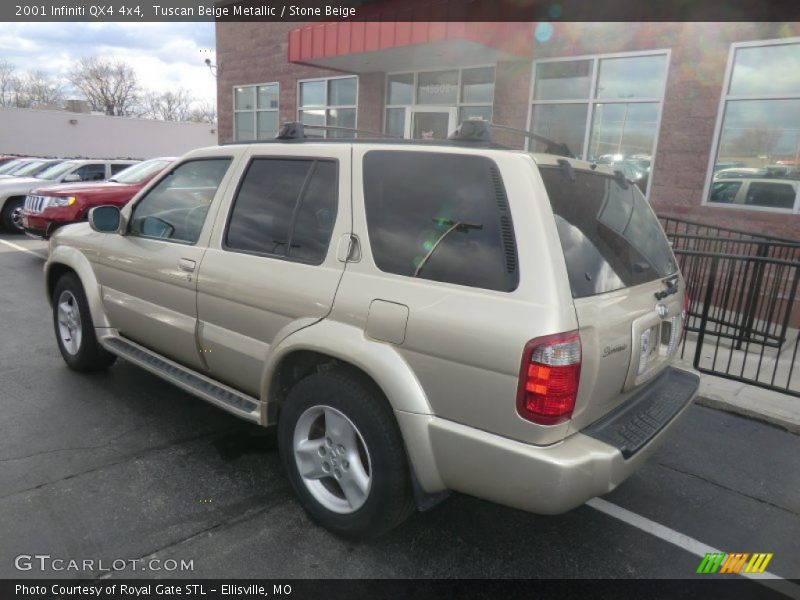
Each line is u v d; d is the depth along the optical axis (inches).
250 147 135.4
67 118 1210.0
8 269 362.0
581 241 98.7
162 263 144.7
